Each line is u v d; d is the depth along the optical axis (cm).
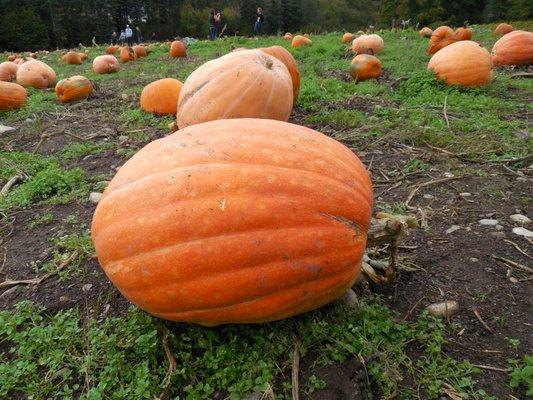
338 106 249
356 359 79
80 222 136
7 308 99
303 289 75
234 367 77
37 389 77
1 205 149
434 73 280
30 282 107
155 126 231
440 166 164
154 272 72
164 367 80
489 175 155
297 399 72
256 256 71
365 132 202
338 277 77
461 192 143
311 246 73
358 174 83
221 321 77
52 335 88
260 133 81
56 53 809
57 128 240
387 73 350
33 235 131
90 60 657
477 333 86
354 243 77
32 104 295
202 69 160
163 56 617
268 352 80
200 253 71
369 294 95
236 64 153
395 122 210
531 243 114
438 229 122
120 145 206
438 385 75
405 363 78
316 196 75
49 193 159
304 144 81
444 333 86
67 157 195
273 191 73
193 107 154
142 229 72
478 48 277
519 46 357
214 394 75
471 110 233
